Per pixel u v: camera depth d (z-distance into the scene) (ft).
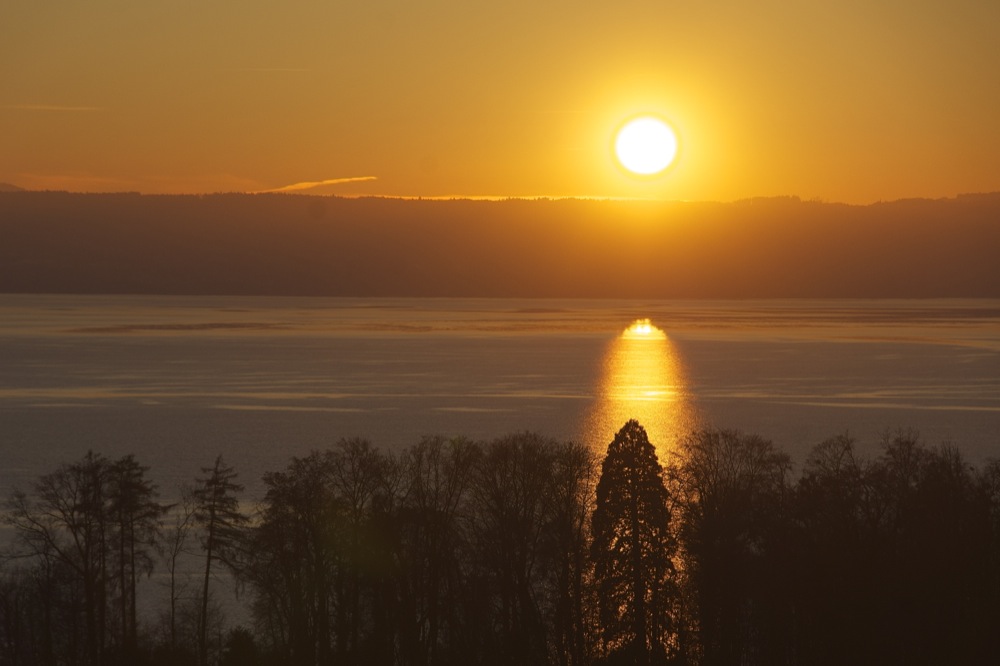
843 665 175.11
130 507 207.92
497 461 213.46
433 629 194.70
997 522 196.85
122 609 205.16
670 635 187.42
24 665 191.31
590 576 201.05
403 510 203.10
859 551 183.21
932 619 175.73
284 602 200.23
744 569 187.42
